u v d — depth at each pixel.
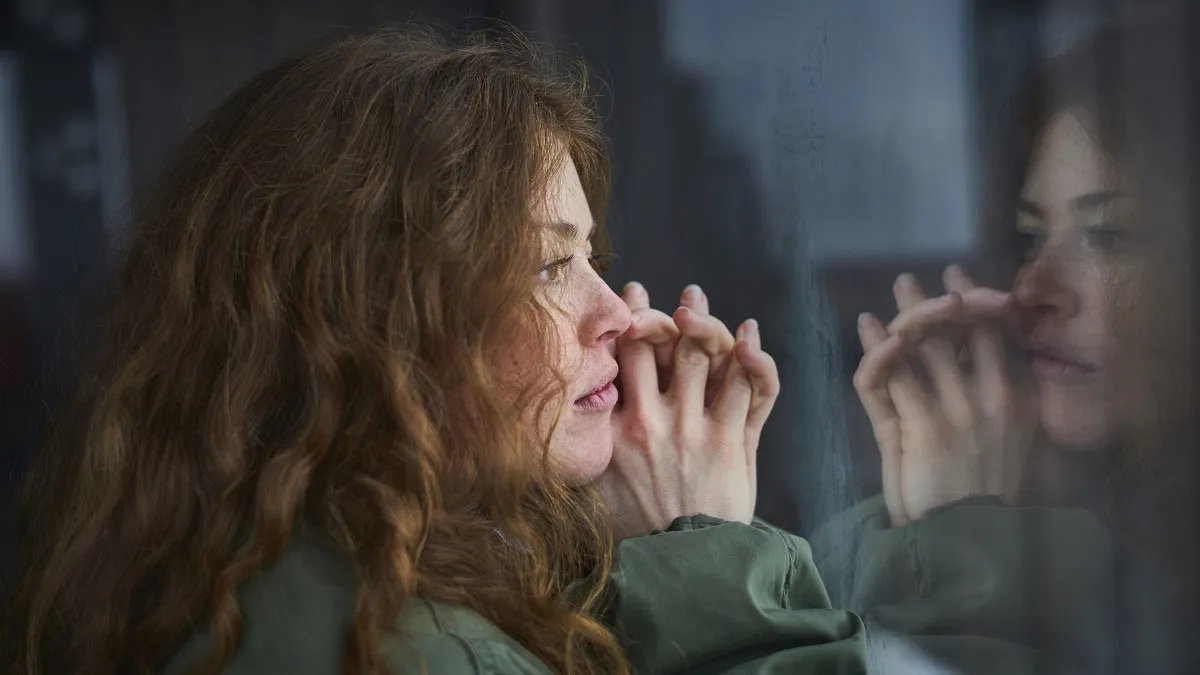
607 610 0.81
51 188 1.46
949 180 0.98
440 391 0.74
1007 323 0.97
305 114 0.78
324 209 0.74
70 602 0.78
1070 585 0.96
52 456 0.89
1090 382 0.95
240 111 0.82
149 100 1.43
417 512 0.70
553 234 0.81
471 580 0.72
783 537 0.85
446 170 0.75
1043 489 0.97
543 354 0.79
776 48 1.07
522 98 0.80
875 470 1.03
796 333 1.07
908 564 1.01
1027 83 0.95
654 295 1.14
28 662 0.78
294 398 0.75
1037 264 0.96
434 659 0.66
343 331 0.74
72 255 1.45
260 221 0.76
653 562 0.80
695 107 1.11
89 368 0.88
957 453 0.99
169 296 0.78
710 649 0.78
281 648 0.67
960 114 0.97
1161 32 0.92
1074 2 0.93
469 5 1.34
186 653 0.70
